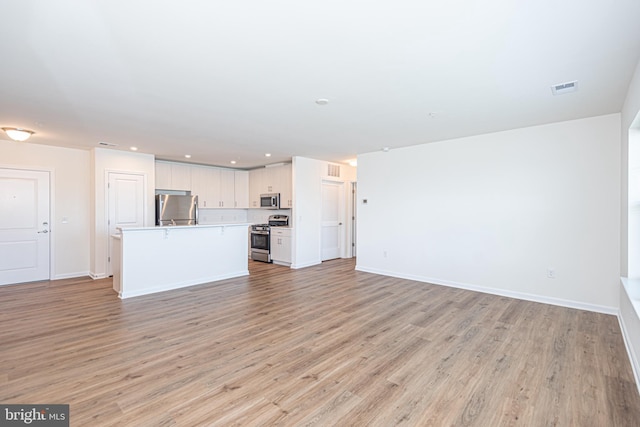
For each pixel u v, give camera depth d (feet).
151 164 20.31
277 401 6.73
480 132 14.67
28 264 17.31
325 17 5.88
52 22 5.98
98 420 6.07
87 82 8.80
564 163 12.98
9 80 8.63
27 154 17.07
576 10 5.64
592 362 8.41
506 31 6.34
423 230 17.44
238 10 5.65
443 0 5.38
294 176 21.50
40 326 10.88
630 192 10.07
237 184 26.84
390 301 13.91
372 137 15.67
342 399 6.82
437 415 6.32
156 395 6.90
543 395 6.98
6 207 16.62
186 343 9.58
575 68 8.00
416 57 7.44
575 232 12.81
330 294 15.06
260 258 24.97
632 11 5.65
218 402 6.68
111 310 12.63
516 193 14.21
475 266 15.55
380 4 5.48
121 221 19.04
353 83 8.95
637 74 7.91
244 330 10.62
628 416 6.26
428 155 17.12
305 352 9.02
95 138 15.75
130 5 5.48
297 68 8.02
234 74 8.36
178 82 8.84
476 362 8.45
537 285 13.75
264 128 13.89
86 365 8.19
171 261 16.07
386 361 8.51
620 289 11.32
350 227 26.53
